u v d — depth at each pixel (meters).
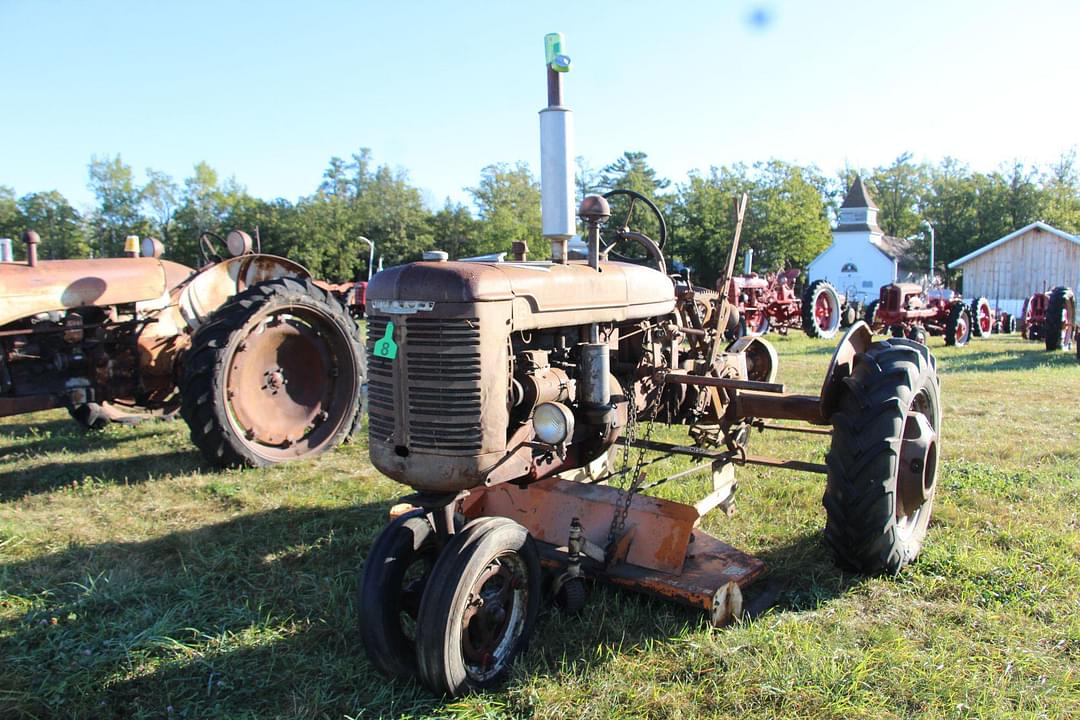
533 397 2.92
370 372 2.84
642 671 2.75
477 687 2.61
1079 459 5.44
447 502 2.82
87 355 6.22
